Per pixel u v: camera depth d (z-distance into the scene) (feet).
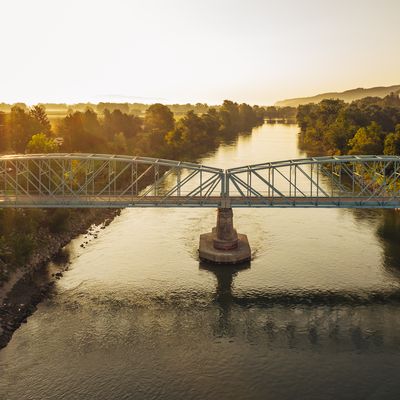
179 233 343.46
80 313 231.91
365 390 178.29
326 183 501.56
